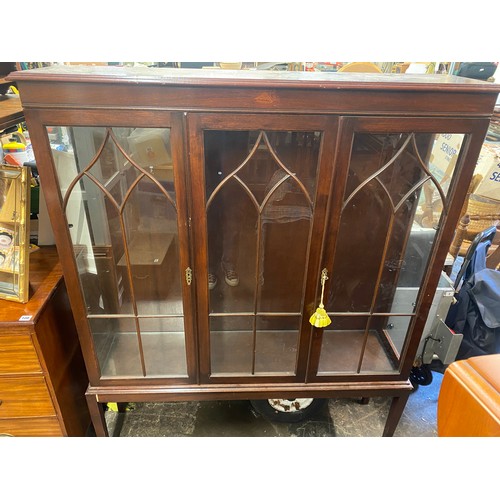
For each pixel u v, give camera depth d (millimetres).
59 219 974
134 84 828
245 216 1060
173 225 1026
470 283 1660
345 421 1589
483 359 376
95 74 839
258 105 872
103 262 1112
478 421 348
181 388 1263
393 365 1313
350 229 1125
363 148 966
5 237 1071
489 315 1605
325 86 852
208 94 853
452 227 1054
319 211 1011
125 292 1152
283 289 1188
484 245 1705
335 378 1283
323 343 1359
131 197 996
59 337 1217
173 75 875
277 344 1316
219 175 973
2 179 1052
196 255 1050
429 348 1661
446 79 1007
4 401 1183
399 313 1221
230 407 1642
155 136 903
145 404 1647
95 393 1242
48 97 835
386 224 1121
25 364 1114
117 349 1283
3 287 1095
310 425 1568
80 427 1386
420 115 907
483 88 877
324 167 953
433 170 995
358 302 1266
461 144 966
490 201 2010
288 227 1080
